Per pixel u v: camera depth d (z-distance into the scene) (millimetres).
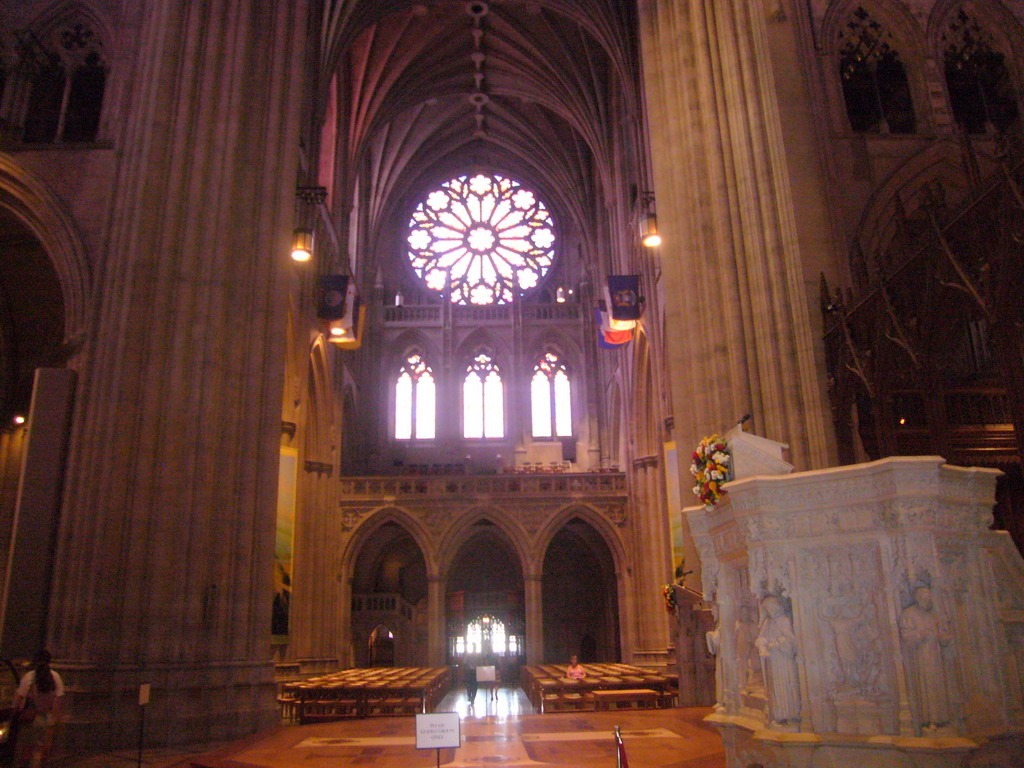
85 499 14727
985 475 5836
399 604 38688
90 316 16172
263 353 16844
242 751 11875
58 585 14461
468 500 35031
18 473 21484
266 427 16547
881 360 14195
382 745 12375
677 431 18641
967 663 5508
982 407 17375
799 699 5734
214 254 16469
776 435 16188
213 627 14891
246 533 15727
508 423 42375
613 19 29219
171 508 14898
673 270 19547
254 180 17547
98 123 18953
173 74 17234
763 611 5977
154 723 13578
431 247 45812
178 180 16578
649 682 19016
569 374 43406
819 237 17047
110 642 14055
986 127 18906
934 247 12766
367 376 41688
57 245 17406
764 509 6051
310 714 17719
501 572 42375
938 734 5176
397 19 33812
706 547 7539
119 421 15000
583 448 41719
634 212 30266
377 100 35781
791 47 18406
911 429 16578
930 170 17969
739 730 6582
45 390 15602
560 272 45625
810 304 16625
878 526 5684
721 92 18750
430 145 43969
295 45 18844
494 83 39531
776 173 17547
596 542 41125
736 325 17125
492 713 20766
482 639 41438
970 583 5695
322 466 29781
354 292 28250
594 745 11633
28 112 19375
